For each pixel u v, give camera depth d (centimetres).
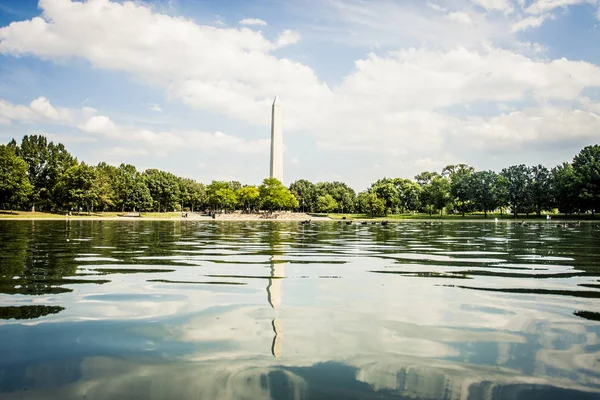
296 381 326
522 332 462
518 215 9331
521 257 1259
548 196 7950
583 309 571
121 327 474
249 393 302
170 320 505
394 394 303
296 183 13788
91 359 373
